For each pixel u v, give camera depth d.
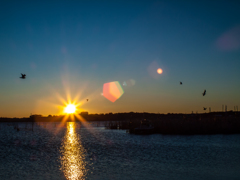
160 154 32.75
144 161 28.28
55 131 85.88
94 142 48.16
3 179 21.31
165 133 63.34
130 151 35.69
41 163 27.81
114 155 32.50
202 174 22.41
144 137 55.66
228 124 65.31
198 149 36.50
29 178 21.59
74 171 24.00
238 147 38.16
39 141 52.16
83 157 31.39
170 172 23.16
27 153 35.00
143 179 21.02
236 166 25.34
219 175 22.00
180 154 32.50
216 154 32.19
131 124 75.81
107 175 22.44
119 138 54.91
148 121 69.88
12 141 52.44
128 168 24.95
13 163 27.88
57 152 35.84
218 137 52.62
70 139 55.59
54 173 23.33
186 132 61.59
